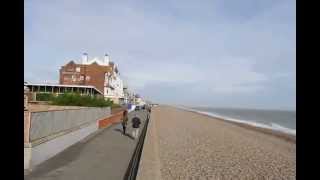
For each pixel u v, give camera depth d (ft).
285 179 53.62
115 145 75.05
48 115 56.39
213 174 54.13
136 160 53.67
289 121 382.63
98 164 51.29
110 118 140.36
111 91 314.76
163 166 58.13
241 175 54.70
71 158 55.72
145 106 385.70
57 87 227.81
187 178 50.37
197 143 95.61
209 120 248.52
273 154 82.43
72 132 71.82
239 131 159.63
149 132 118.32
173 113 346.33
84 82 295.07
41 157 50.57
